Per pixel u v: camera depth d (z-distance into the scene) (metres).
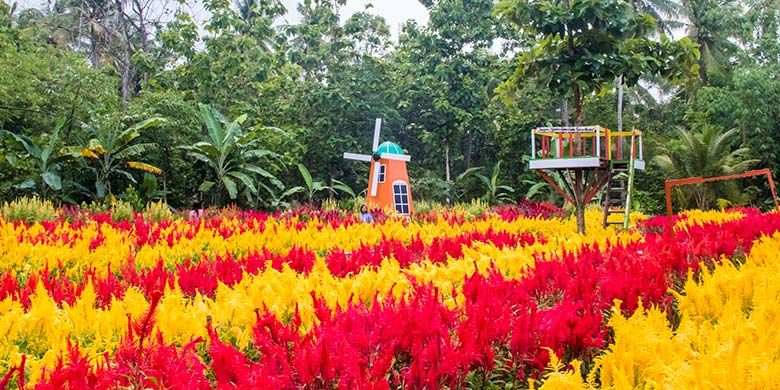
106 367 2.84
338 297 4.13
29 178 15.85
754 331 3.16
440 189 24.56
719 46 28.58
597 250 5.78
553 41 11.79
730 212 16.48
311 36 27.31
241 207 19.31
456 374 2.88
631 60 11.36
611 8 11.06
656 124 30.89
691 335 3.26
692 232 7.61
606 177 11.02
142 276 4.93
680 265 5.08
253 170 18.36
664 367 2.66
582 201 11.05
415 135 28.66
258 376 2.44
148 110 18.55
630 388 2.53
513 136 26.86
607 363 2.79
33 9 32.75
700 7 28.39
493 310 3.52
